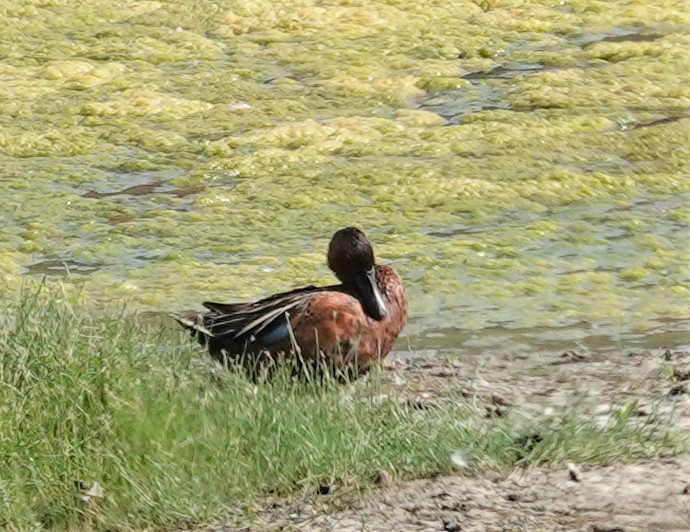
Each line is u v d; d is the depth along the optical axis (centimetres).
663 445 871
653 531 743
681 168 1717
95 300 1312
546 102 1944
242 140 1819
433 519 766
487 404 993
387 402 905
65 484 786
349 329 999
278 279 1384
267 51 2200
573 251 1459
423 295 1328
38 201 1622
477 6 2388
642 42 2169
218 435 823
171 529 770
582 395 1005
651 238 1490
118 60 2166
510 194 1628
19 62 2155
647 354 1142
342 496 796
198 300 1318
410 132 1845
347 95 2003
